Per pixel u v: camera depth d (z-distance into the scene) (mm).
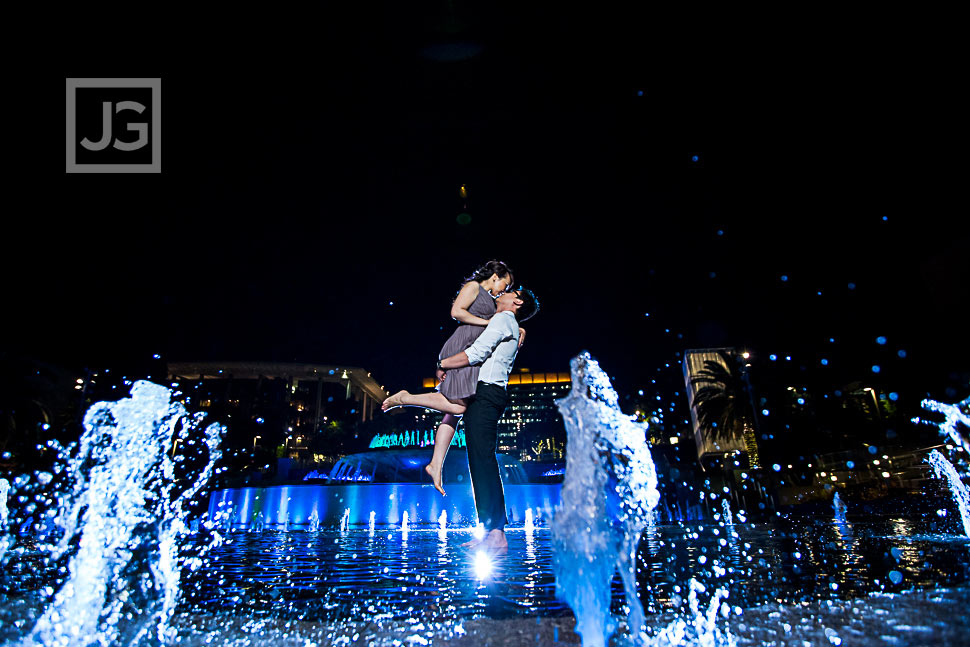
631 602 1152
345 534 6590
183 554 3375
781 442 20219
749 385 22547
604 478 1271
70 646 1071
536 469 16422
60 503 1478
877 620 1057
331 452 44469
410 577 2047
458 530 7281
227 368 58188
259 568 2488
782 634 1023
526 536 4910
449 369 2678
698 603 1357
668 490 14172
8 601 1428
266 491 12289
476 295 2869
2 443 18453
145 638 1136
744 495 14484
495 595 1585
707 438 23188
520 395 60344
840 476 16719
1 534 3699
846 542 3023
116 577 1459
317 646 1068
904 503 10000
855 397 18359
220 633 1173
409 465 17891
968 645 866
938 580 1470
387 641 1092
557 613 1306
